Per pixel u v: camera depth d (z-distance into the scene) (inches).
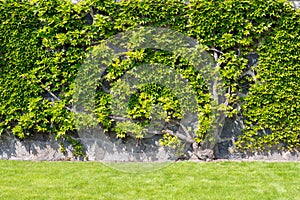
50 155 226.5
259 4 216.8
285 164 212.7
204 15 219.8
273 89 220.5
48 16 216.5
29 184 173.0
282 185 173.5
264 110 222.2
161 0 220.1
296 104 220.2
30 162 217.0
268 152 226.8
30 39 216.7
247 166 208.4
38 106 218.8
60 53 218.4
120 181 179.8
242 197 157.6
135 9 220.2
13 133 219.5
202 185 173.2
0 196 155.5
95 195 159.3
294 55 218.5
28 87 218.2
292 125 221.8
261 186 171.9
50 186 170.6
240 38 219.0
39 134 225.6
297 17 217.8
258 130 226.8
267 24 217.8
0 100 217.8
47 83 219.5
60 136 225.9
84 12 219.8
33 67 218.2
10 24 215.0
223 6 218.5
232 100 221.8
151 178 184.9
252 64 223.8
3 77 216.8
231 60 221.0
